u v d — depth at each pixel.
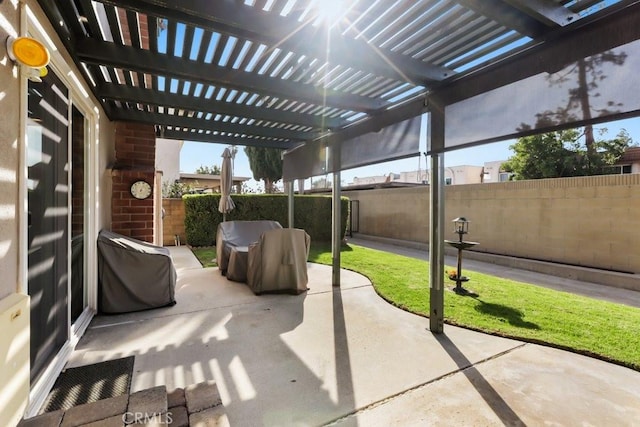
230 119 5.05
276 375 2.42
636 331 3.27
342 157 4.77
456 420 1.94
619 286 5.86
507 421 1.93
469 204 9.02
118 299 3.61
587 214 6.70
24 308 1.55
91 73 3.09
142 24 3.24
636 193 6.05
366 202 13.07
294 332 3.21
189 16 2.11
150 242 4.73
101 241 3.54
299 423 1.91
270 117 4.30
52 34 2.12
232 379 2.36
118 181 4.54
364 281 5.26
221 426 1.65
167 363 2.56
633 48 1.75
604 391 2.25
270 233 4.46
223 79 3.04
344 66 2.76
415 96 3.33
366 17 2.23
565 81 2.04
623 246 6.19
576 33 1.99
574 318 3.65
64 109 2.54
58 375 2.30
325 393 2.21
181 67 2.88
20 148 1.65
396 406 2.08
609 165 9.59
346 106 3.66
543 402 2.12
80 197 3.16
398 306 4.01
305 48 2.35
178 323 3.39
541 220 7.47
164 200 9.17
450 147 2.89
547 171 10.27
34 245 2.01
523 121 2.29
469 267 7.49
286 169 6.94
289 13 2.23
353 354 2.77
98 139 3.61
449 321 3.54
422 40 2.48
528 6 1.85
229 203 7.84
